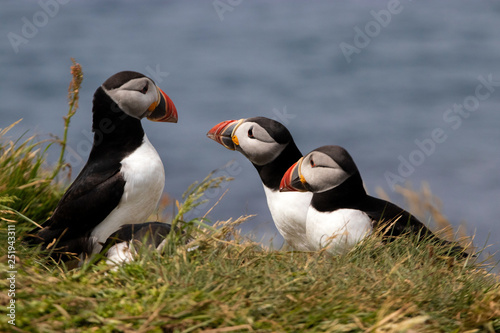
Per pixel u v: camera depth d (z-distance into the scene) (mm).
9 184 9992
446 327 6391
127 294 6340
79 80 10602
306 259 7719
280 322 6004
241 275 6844
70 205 9008
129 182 9031
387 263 7598
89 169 9281
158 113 9695
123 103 9289
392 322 6027
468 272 7852
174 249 7414
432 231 9570
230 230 8234
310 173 8906
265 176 10141
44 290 6258
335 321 6004
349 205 8805
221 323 5930
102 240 9133
